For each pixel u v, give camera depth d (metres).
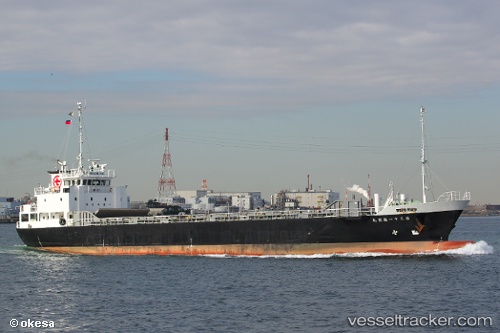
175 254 106.31
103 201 120.94
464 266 88.31
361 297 69.50
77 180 119.88
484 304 66.00
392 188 97.00
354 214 96.06
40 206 121.81
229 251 102.44
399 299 68.44
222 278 81.94
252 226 100.69
